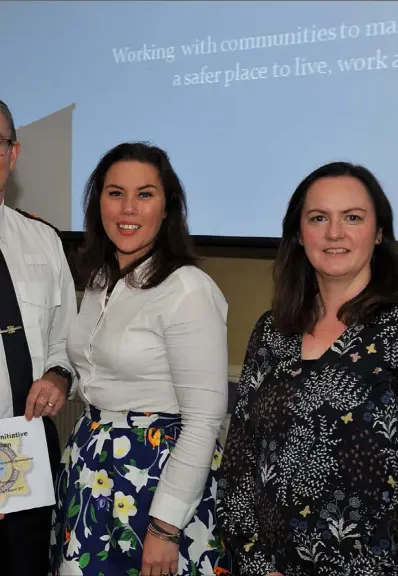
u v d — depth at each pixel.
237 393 1.53
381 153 2.39
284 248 1.50
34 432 1.69
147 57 2.78
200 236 2.72
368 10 2.38
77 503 1.58
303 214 1.42
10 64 3.04
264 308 2.69
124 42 2.82
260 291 2.69
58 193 2.99
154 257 1.61
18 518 1.79
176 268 1.58
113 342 1.56
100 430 1.59
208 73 2.67
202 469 1.49
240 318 2.74
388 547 1.24
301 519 1.31
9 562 1.79
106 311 1.62
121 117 2.85
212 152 2.69
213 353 1.50
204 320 1.50
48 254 1.94
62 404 1.75
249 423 1.46
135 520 1.53
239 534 1.45
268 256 2.65
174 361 1.51
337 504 1.27
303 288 1.47
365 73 2.40
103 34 2.86
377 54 2.38
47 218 3.03
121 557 1.54
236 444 1.48
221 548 1.60
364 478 1.25
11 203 3.06
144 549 1.50
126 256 1.65
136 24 2.79
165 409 1.56
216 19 2.64
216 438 1.52
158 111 2.77
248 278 2.71
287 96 2.54
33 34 2.99
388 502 1.25
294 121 2.53
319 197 1.38
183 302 1.51
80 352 1.66
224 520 1.47
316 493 1.29
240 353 2.74
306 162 2.52
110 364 1.57
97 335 1.60
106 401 1.59
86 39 2.89
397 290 1.36
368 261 1.40
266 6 2.55
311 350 1.41
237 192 2.65
